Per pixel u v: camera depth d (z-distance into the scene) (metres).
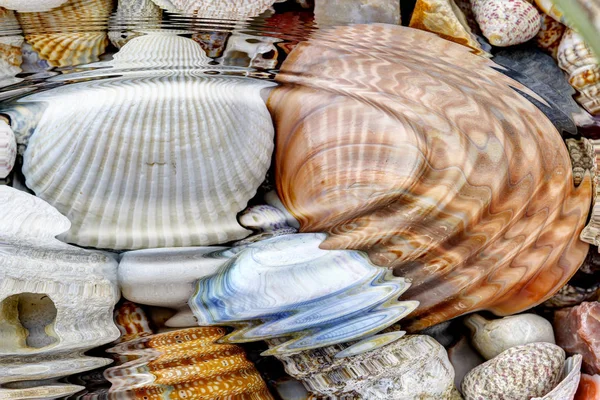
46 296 0.15
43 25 0.16
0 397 0.14
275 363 0.16
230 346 0.15
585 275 0.16
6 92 0.16
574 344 0.16
